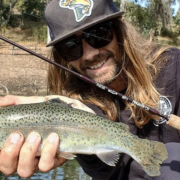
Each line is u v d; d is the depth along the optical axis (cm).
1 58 294
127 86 67
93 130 57
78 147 56
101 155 57
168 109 64
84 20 62
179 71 66
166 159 56
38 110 58
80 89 68
